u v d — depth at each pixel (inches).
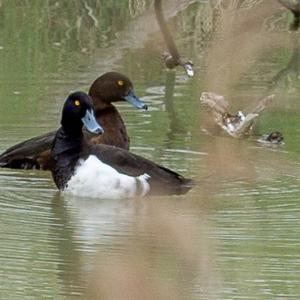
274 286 395.9
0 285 396.5
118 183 504.4
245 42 810.2
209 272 406.6
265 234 452.4
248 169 549.6
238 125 613.9
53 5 930.1
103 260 422.6
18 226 463.2
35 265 418.3
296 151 586.9
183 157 569.9
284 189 517.0
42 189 522.0
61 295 387.5
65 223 468.4
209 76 745.0
